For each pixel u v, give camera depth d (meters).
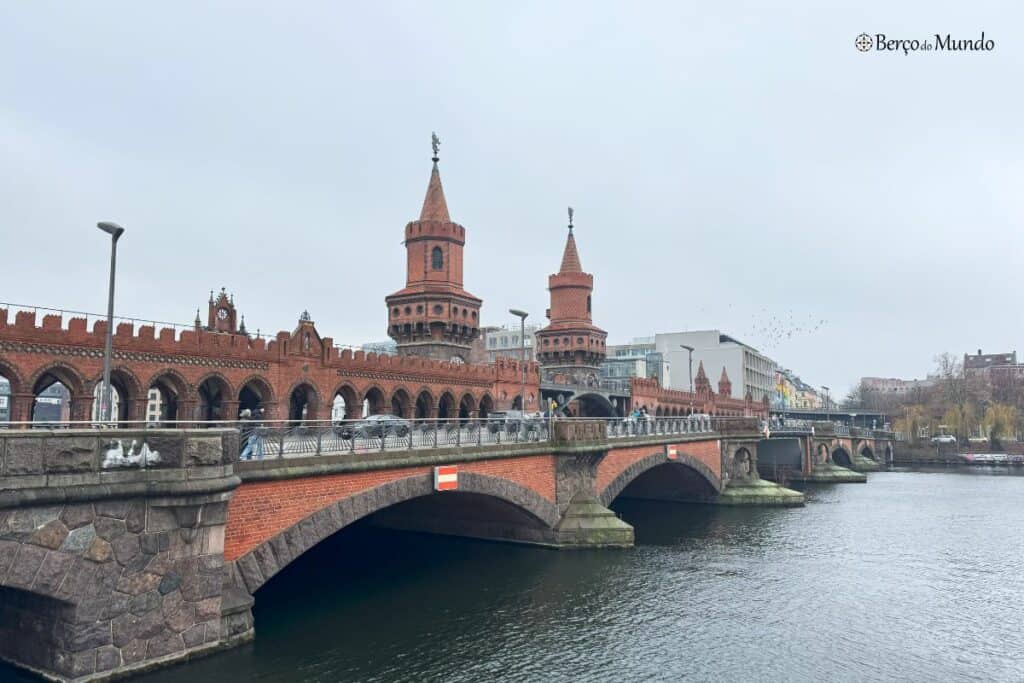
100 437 18.58
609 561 39.81
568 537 42.12
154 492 19.47
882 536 51.31
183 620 20.41
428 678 23.30
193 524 20.55
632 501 70.75
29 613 19.23
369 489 28.11
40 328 35.19
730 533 52.00
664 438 56.66
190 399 41.59
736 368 162.38
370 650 25.45
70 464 17.94
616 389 89.62
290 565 38.47
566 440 42.38
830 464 103.19
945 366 185.00
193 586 20.67
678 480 68.25
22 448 17.06
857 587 36.47
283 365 47.34
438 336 72.56
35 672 18.84
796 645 27.70
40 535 17.39
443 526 46.56
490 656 25.53
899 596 34.94
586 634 28.27
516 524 43.59
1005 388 176.00
